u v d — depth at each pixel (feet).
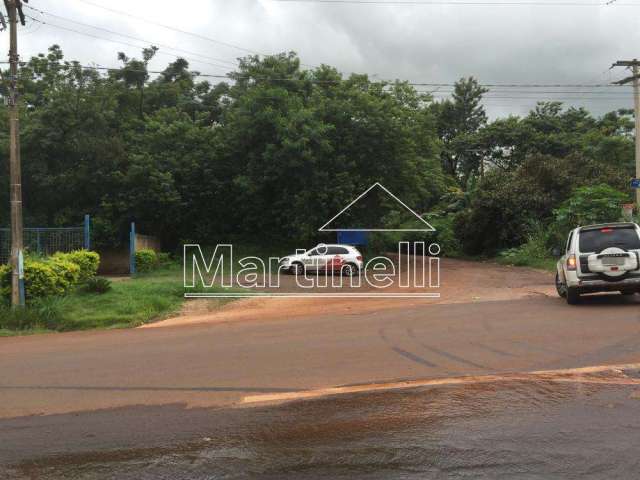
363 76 103.81
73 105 100.07
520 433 16.83
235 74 108.17
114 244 104.27
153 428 18.02
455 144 184.96
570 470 14.24
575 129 178.91
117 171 102.47
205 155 107.86
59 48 116.88
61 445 16.71
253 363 26.86
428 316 41.14
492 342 30.40
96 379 24.64
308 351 29.32
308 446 16.21
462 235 135.03
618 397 20.22
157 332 39.63
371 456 15.37
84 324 45.75
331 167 97.76
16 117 49.85
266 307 52.47
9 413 19.99
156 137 107.45
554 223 101.30
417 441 16.38
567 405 19.39
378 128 96.53
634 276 41.81
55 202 103.09
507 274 82.23
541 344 29.53
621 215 88.99
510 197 115.96
